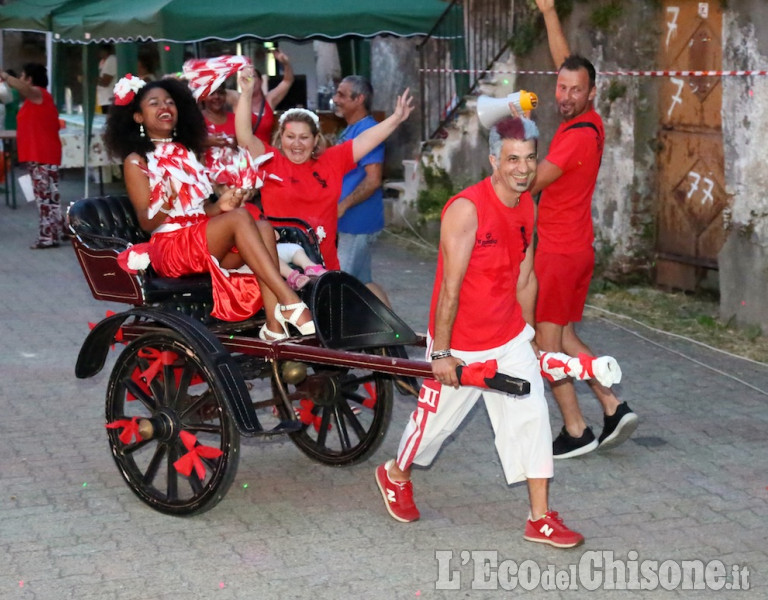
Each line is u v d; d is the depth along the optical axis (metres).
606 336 8.56
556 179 5.76
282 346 5.08
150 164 5.55
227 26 11.43
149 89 5.66
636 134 9.68
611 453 6.06
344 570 4.66
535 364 4.80
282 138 6.51
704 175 9.26
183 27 11.21
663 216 9.77
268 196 6.52
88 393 7.25
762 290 8.32
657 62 9.54
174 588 4.50
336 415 5.89
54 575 4.62
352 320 5.38
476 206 4.54
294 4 11.84
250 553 4.84
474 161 12.09
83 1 13.44
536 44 10.77
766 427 6.46
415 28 12.54
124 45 13.56
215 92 8.11
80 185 17.23
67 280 10.81
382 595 4.42
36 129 12.10
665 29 9.41
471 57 12.59
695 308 9.27
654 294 9.73
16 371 7.73
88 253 5.52
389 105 15.16
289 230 6.01
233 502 5.46
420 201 12.80
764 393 7.10
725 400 6.98
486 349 4.72
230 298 5.35
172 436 5.21
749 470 5.78
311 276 5.61
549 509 5.26
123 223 5.85
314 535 5.04
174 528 5.13
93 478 5.77
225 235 5.27
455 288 4.54
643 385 7.32
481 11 12.29
